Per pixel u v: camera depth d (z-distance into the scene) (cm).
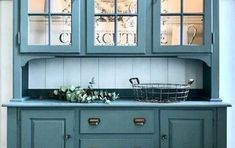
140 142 205
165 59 243
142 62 243
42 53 210
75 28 210
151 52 212
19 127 204
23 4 209
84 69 243
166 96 220
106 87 243
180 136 205
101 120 204
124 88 242
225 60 244
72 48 210
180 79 243
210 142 205
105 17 213
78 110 204
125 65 243
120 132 204
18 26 210
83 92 217
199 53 212
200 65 242
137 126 204
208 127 205
